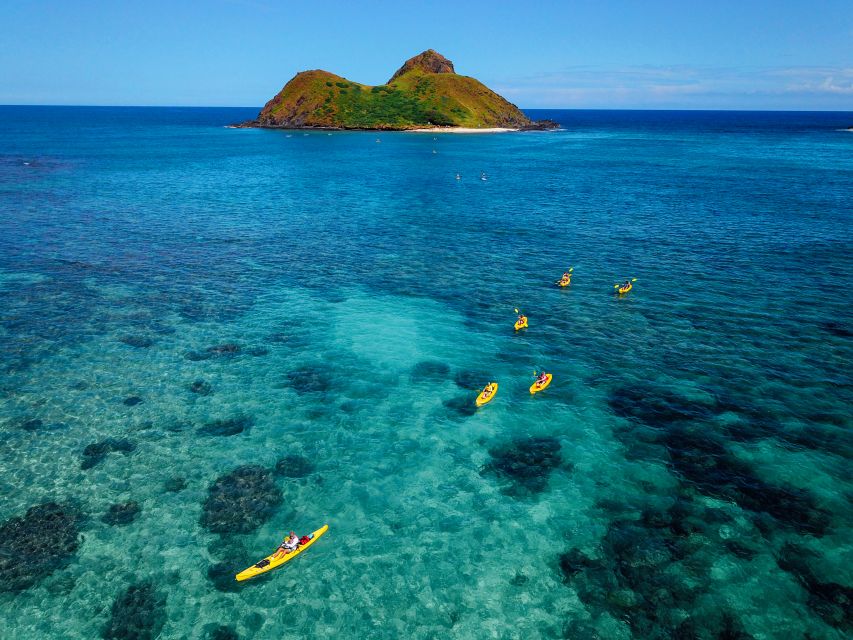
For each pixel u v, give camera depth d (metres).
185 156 150.38
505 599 19.50
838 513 22.86
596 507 23.62
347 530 22.55
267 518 23.12
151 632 18.31
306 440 28.11
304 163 138.12
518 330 40.25
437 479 25.45
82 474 25.34
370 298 46.50
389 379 33.91
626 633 18.17
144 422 29.31
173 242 62.47
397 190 99.69
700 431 28.36
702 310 42.81
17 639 17.94
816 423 28.69
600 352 36.72
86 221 71.31
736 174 115.69
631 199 88.62
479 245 62.38
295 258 57.25
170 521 22.83
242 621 18.77
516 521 22.94
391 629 18.52
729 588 19.56
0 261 53.56
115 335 38.81
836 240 61.16
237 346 37.78
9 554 20.98
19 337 37.94
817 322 40.19
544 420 29.72
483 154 163.25
